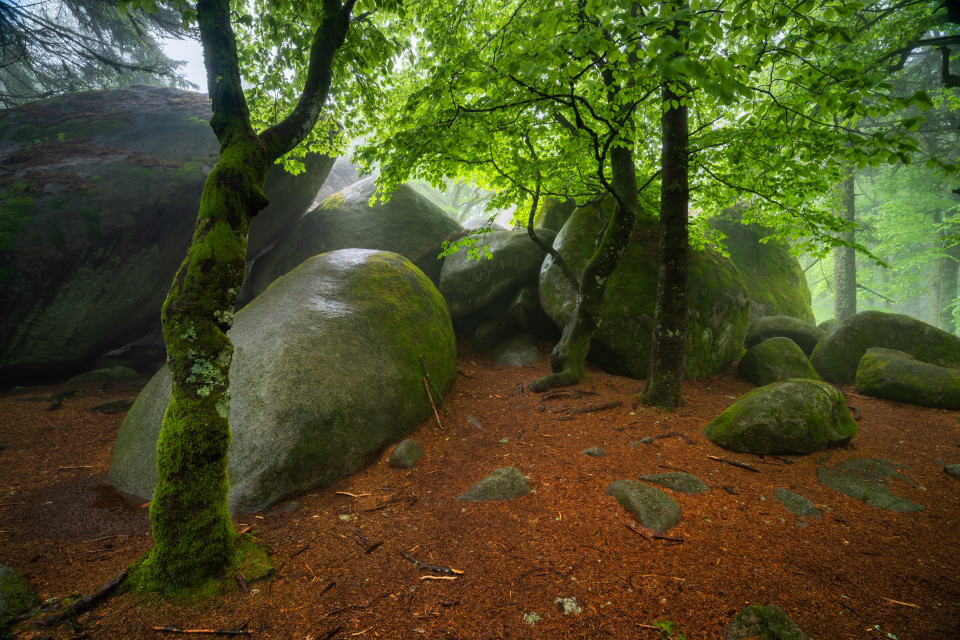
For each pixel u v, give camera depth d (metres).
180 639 2.28
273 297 5.51
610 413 5.58
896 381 6.50
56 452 4.95
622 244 6.34
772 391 4.73
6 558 2.88
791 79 3.90
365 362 4.77
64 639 2.20
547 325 9.11
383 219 10.57
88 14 11.13
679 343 5.62
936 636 2.27
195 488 2.69
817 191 5.58
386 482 4.10
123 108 9.26
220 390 2.79
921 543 3.06
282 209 10.00
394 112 7.29
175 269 8.34
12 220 6.80
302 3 4.83
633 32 2.75
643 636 2.29
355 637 2.32
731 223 11.39
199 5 3.07
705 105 6.75
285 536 3.23
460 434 5.12
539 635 2.32
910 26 7.91
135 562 2.79
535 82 3.65
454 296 9.46
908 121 3.13
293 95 6.40
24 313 6.88
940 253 15.59
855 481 3.89
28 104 8.94
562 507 3.53
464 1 6.77
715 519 3.33
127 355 9.13
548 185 7.14
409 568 2.87
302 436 3.94
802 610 2.44
